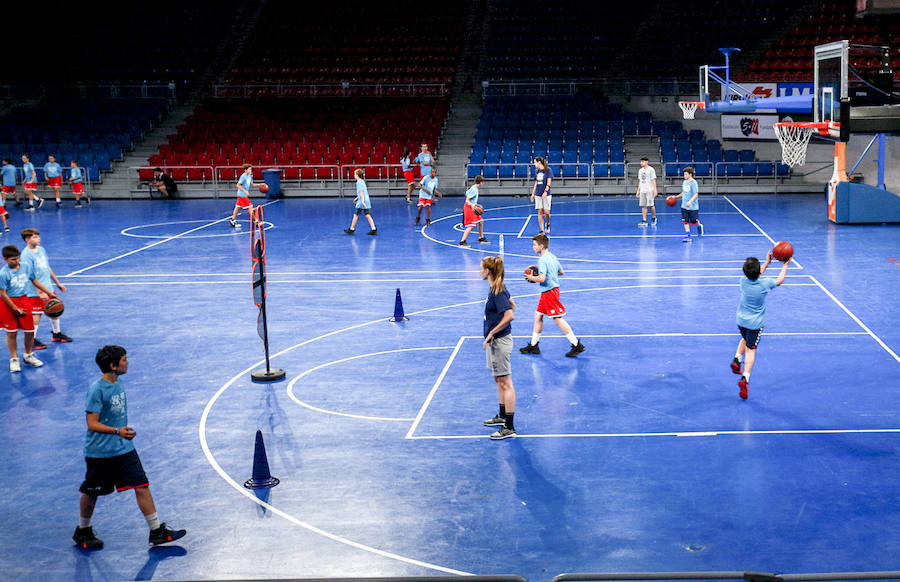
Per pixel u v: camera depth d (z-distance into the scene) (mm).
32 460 10258
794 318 15492
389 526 8492
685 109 32188
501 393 10711
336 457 10117
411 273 19922
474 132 38094
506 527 8422
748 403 11555
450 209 31000
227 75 42406
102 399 8039
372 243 24047
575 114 37719
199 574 7711
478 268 20312
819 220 26438
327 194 34938
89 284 19422
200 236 25812
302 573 7672
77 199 33188
